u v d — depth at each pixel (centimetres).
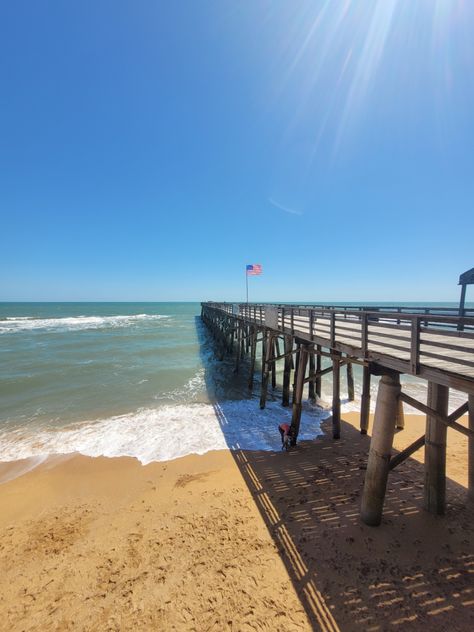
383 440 462
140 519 529
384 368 492
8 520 540
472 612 347
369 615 347
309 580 393
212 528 497
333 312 638
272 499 570
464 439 795
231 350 2194
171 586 392
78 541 481
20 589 396
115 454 771
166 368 1684
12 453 782
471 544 441
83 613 362
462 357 534
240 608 360
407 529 472
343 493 579
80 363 1762
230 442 824
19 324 4050
